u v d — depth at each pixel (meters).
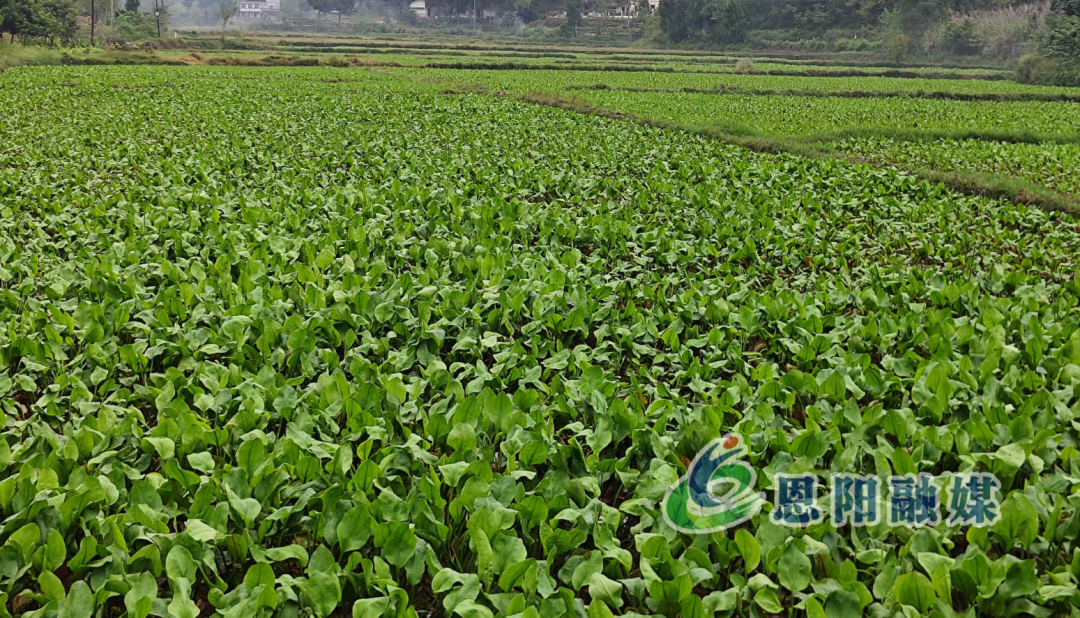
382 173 12.16
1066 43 44.66
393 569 3.18
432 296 6.20
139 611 2.80
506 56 63.25
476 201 10.45
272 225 8.70
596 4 115.25
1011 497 3.31
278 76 38.12
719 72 48.53
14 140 15.47
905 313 6.20
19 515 3.21
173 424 3.95
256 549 3.17
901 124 23.56
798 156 15.94
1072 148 18.48
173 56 48.72
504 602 2.96
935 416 4.36
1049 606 2.99
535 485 3.90
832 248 8.64
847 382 4.65
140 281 6.66
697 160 14.59
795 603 3.14
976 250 8.94
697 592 3.32
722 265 7.55
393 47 70.31
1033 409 4.37
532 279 6.64
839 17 79.38
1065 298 6.79
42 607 2.88
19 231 8.45
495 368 4.90
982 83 43.78
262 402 4.24
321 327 5.45
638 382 4.99
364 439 4.11
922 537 3.22
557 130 19.27
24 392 5.05
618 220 9.55
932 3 67.62
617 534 3.71
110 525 3.27
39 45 52.16
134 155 13.51
